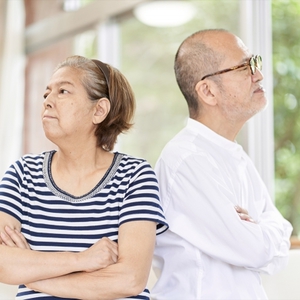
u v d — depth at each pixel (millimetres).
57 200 2365
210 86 2709
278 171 3709
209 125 2746
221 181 2529
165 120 4746
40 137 5730
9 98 5832
